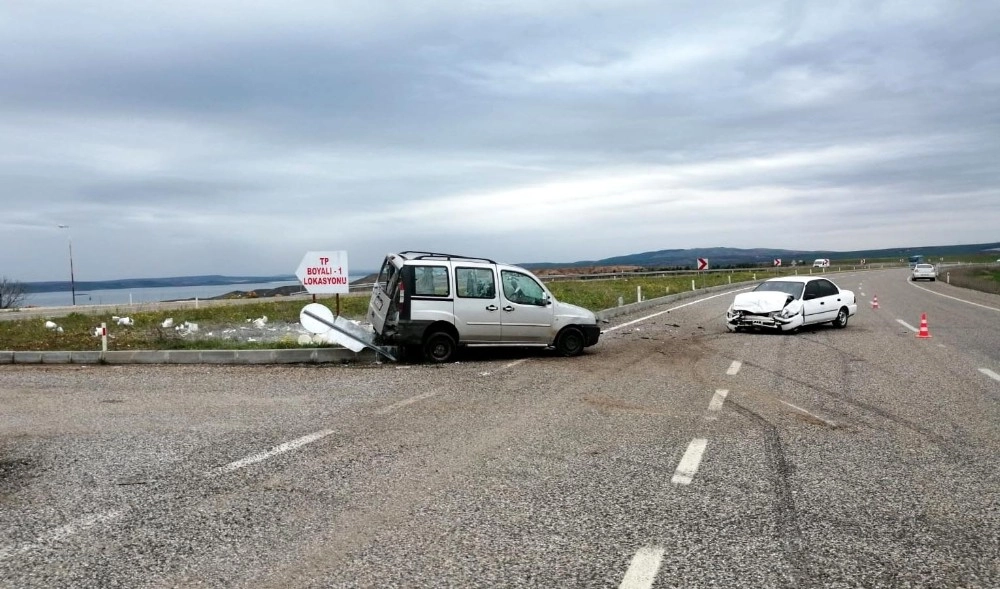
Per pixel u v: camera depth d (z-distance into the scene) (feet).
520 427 26.00
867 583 13.25
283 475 19.92
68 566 13.88
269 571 13.65
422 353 43.27
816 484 19.19
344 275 46.65
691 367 41.88
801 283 65.36
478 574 13.50
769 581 13.29
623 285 151.33
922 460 21.65
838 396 32.45
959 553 14.64
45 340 55.57
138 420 27.30
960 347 50.47
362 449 22.76
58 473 20.20
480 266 44.70
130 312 93.25
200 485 19.03
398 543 14.99
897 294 123.65
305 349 44.16
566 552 14.53
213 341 49.88
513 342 45.21
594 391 33.71
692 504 17.52
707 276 206.59
